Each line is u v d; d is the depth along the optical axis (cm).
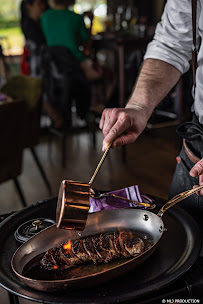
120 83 387
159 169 320
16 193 293
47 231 98
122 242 91
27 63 425
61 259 89
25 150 386
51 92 389
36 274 87
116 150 370
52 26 377
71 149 380
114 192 118
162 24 126
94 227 104
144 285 79
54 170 331
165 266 86
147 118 116
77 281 77
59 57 380
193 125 114
